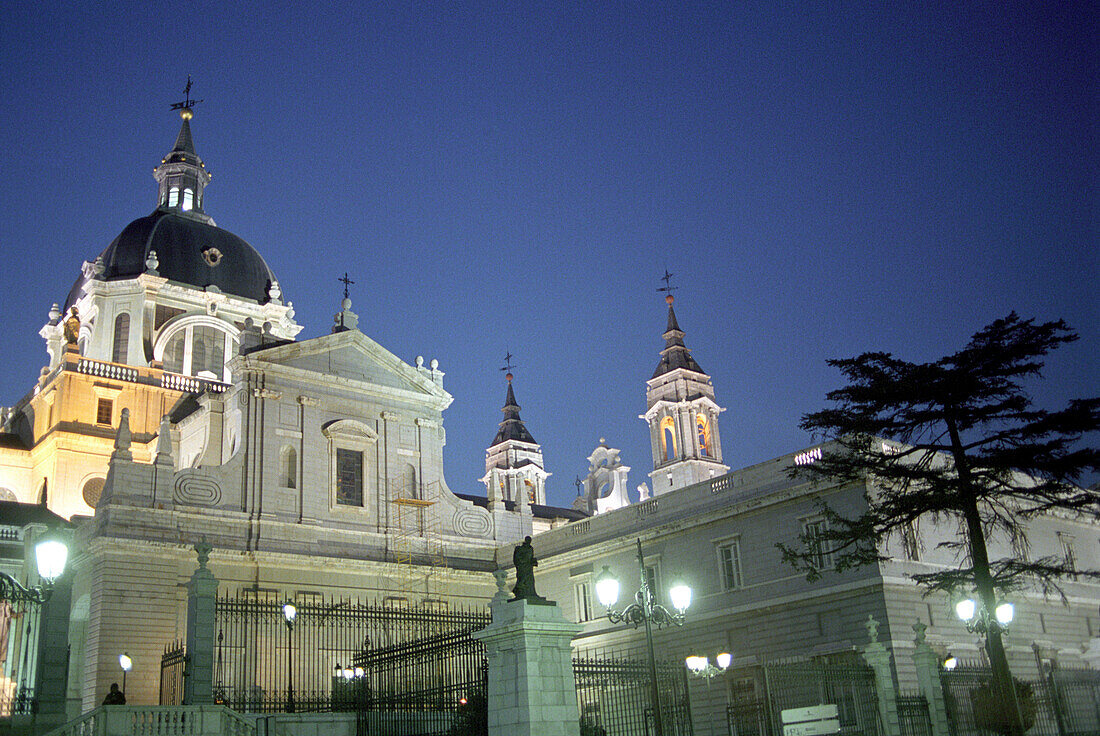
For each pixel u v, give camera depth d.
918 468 38.47
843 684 33.34
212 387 70.50
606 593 24.73
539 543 59.66
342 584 55.44
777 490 46.78
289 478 56.81
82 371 66.44
